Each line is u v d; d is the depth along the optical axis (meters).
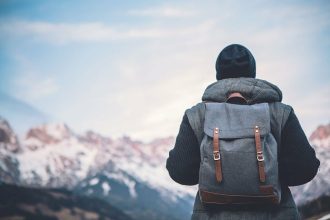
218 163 3.09
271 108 3.30
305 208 38.16
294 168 3.25
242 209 3.16
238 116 3.21
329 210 34.34
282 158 3.29
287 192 3.30
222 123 3.21
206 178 3.14
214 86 3.46
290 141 3.25
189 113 3.42
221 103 3.33
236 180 3.05
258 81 3.39
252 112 3.21
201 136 3.33
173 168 3.46
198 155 3.39
